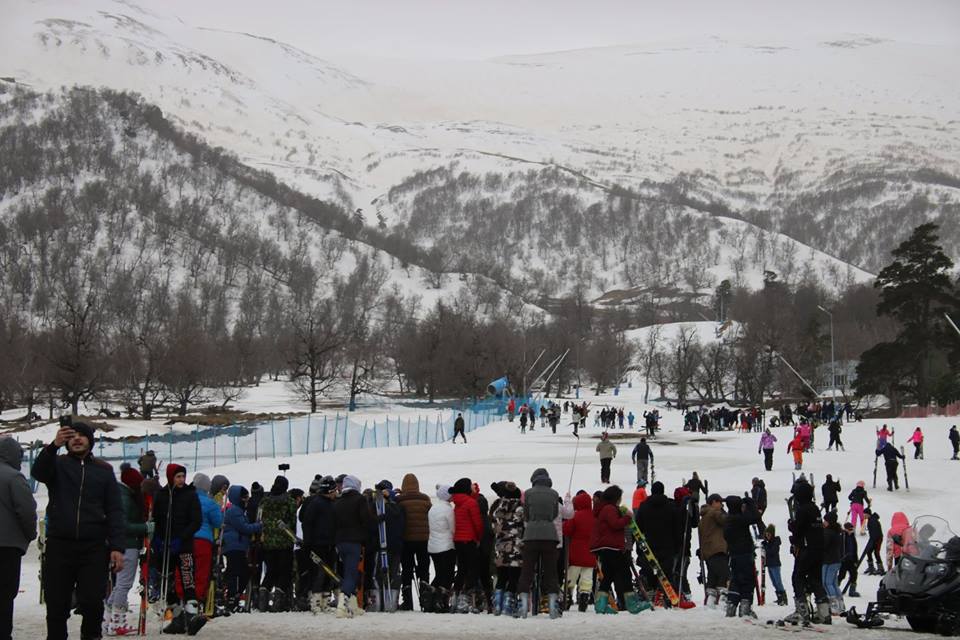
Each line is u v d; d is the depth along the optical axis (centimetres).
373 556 2069
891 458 4325
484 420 10569
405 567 2145
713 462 5703
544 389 17562
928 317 11381
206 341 14950
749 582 1928
